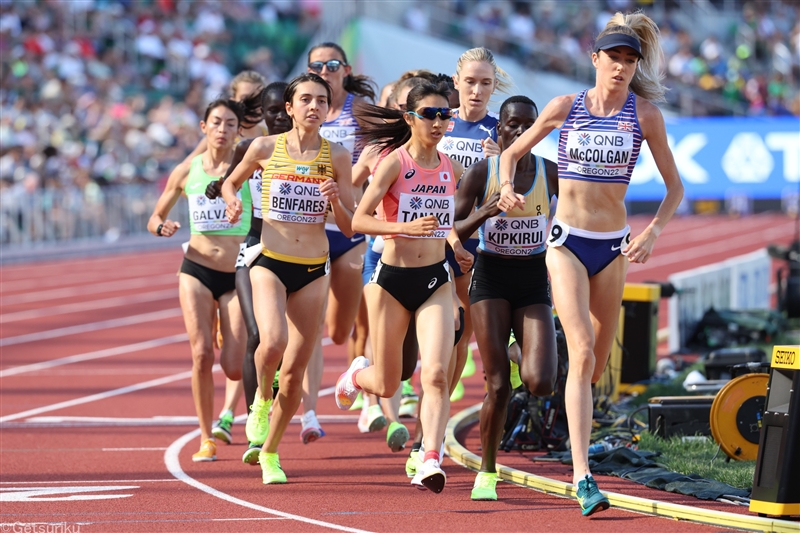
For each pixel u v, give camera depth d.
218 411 21.83
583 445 12.88
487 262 14.38
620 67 12.78
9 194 58.12
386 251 13.66
